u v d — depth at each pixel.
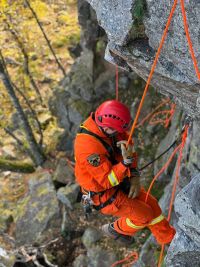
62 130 10.91
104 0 3.32
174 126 7.18
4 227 9.20
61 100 9.65
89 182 4.10
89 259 7.64
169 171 7.23
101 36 8.55
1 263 8.12
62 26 12.97
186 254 3.91
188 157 5.79
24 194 9.84
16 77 12.37
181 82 3.38
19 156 11.03
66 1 13.02
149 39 3.32
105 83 9.02
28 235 8.70
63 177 9.41
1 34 12.48
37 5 12.38
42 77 12.44
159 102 8.25
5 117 11.63
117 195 4.27
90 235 7.88
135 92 8.72
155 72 3.58
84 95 9.26
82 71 9.30
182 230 3.91
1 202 9.91
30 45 12.73
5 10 9.62
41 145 10.45
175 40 3.15
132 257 7.19
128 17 3.24
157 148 7.97
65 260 8.09
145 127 8.34
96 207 4.39
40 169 10.34
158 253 6.25
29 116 11.56
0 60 9.21
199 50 3.05
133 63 3.64
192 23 2.97
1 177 10.55
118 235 5.11
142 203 4.45
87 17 8.36
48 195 9.14
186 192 3.71
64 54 12.73
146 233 7.29
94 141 3.94
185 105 3.95
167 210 6.38
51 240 8.40
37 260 8.16
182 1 2.83
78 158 4.02
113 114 3.81
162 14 3.10
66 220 8.49
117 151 4.09
